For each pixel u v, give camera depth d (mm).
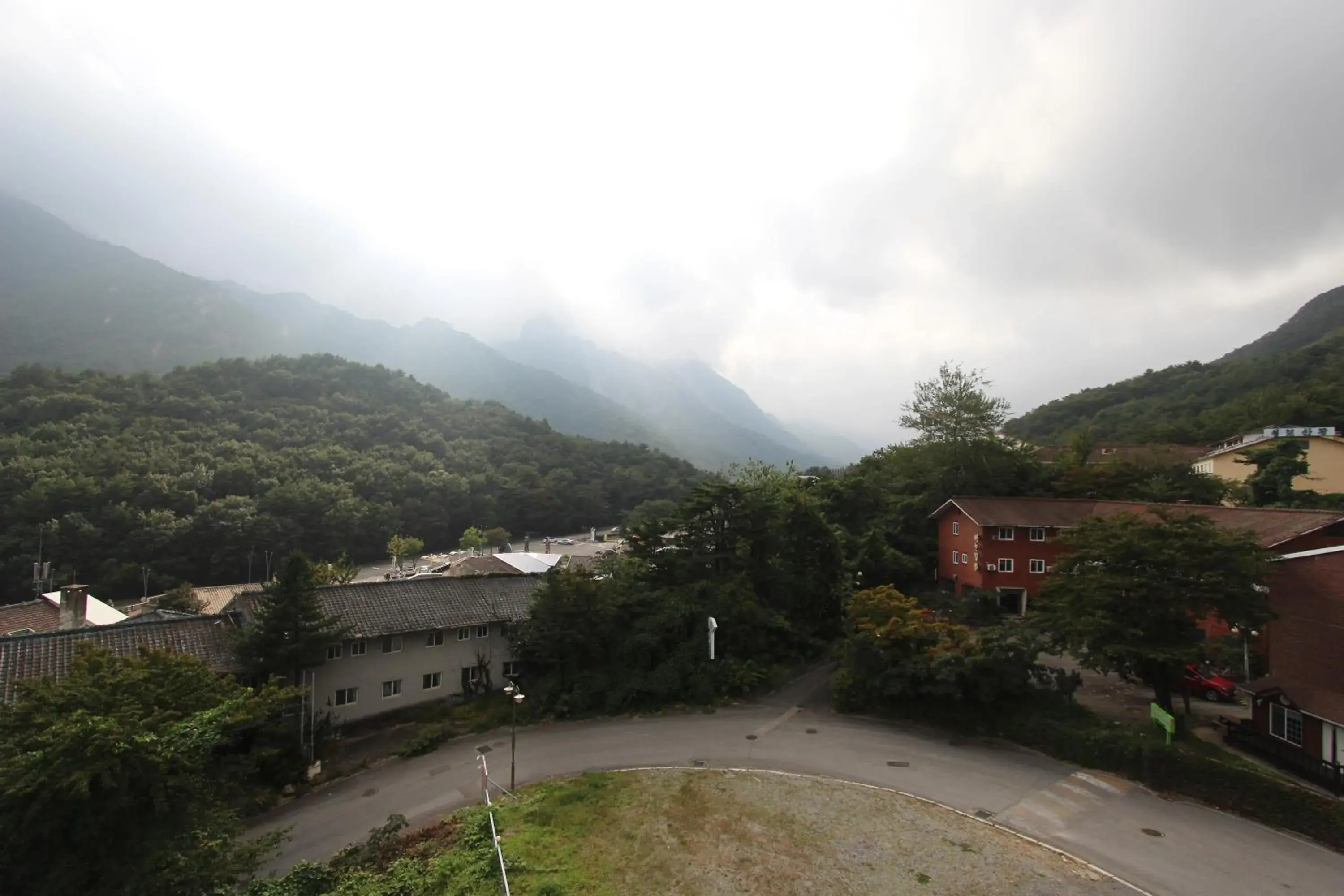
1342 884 15828
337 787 24469
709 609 32938
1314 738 19906
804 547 38125
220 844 15336
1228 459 50469
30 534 64438
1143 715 25438
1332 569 22484
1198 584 21625
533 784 23328
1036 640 26141
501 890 16188
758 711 29672
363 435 117688
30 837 13117
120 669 18047
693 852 17906
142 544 70125
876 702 28828
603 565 40000
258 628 26062
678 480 149125
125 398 101562
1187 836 18047
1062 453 55938
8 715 15484
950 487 49375
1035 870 16641
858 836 18594
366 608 30750
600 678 31031
